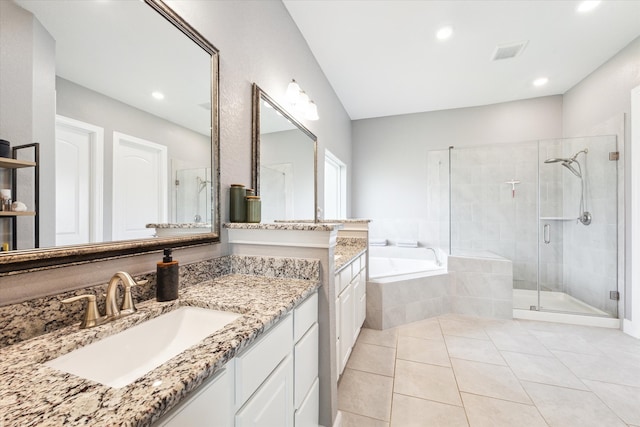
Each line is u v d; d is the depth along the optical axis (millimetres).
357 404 1549
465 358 2029
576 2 2039
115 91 914
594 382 1726
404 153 4277
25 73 690
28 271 664
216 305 926
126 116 948
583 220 2998
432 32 2379
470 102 3840
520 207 3367
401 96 3658
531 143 3312
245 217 1465
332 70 3002
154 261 1025
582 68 2945
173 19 1096
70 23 792
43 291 703
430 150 4152
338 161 3756
